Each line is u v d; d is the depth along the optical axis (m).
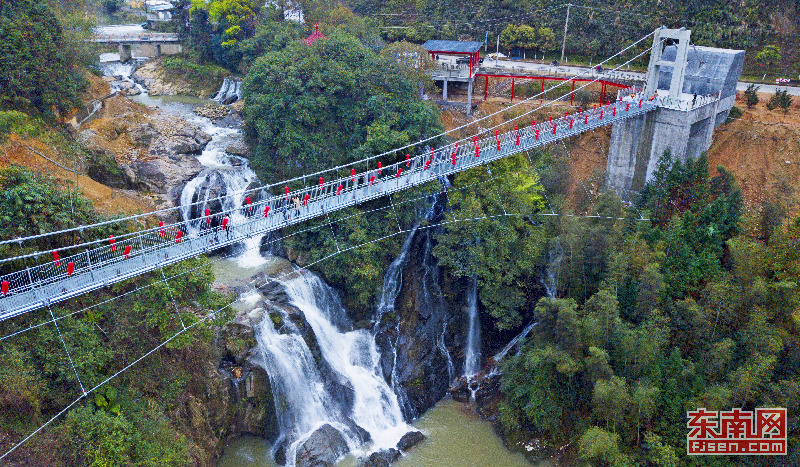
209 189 62.78
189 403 43.97
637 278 49.75
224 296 47.94
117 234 43.66
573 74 81.00
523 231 55.97
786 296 46.06
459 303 59.44
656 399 45.19
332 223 56.59
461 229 54.72
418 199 57.28
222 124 79.81
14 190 39.81
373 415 52.31
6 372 34.84
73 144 57.84
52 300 35.75
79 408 36.72
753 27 83.06
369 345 56.44
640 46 86.56
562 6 91.94
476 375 57.62
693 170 57.50
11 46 54.12
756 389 43.75
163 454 37.88
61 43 59.91
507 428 50.62
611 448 43.16
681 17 85.69
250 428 48.44
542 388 48.47
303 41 64.81
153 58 103.19
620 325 46.19
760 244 50.09
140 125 67.69
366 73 60.38
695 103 63.12
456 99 79.19
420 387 55.94
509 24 93.19
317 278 56.62
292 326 52.00
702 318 46.56
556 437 48.25
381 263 57.84
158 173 62.19
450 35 94.69
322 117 59.94
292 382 50.09
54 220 41.34
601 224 53.47
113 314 40.12
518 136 57.25
